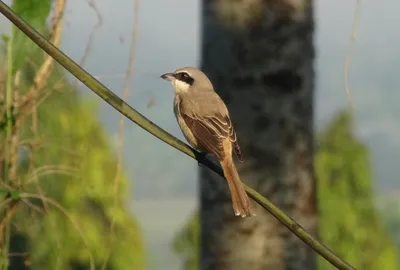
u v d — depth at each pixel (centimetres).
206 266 1178
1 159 1036
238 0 1141
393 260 2784
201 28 1180
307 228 1169
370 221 2752
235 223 1155
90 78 698
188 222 2755
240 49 1145
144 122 753
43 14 859
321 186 2712
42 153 1152
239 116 1152
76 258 2116
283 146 1153
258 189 1156
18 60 954
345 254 2731
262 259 1152
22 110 1038
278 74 1145
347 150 2723
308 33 1155
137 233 2259
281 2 1138
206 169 1169
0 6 663
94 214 2086
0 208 999
